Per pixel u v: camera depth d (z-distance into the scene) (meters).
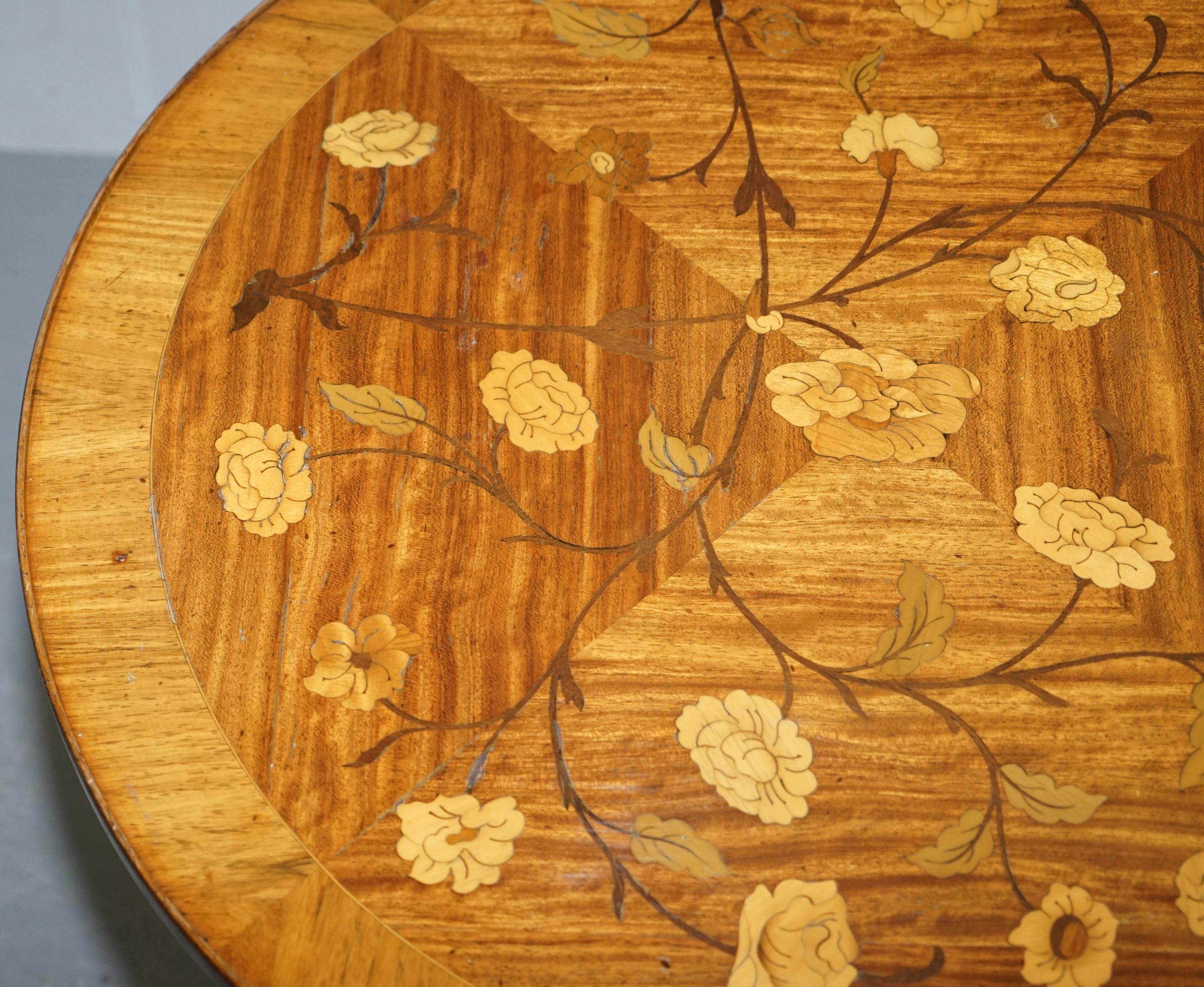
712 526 1.05
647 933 0.94
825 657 1.02
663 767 0.98
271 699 0.99
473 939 0.93
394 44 1.21
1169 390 1.11
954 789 0.99
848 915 0.95
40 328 1.07
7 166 1.69
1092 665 1.03
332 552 1.03
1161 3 1.27
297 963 0.92
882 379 1.11
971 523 1.07
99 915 1.42
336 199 1.14
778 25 1.24
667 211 1.15
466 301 1.11
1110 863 0.97
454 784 0.97
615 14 1.24
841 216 1.16
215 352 1.08
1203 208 1.18
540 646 1.01
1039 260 1.15
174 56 1.76
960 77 1.22
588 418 1.08
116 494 1.03
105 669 0.98
